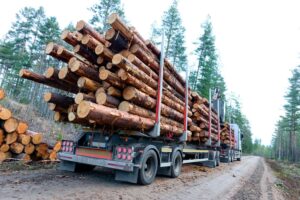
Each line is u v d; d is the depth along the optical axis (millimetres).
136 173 6355
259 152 116625
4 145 8336
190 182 8164
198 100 11805
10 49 37375
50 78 6891
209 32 33688
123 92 6664
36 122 19047
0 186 5273
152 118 7578
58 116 7305
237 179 10477
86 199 4883
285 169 24875
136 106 6809
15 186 5375
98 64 6906
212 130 15023
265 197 7480
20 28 42250
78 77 6770
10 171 7039
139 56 7113
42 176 6652
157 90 7816
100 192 5504
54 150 9633
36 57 39688
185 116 9852
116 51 7035
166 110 8211
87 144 7312
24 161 8570
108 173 8016
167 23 32312
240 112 63500
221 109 19344
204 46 33375
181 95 10625
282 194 8945
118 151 6445
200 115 12305
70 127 20109
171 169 8508
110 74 6148
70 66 6316
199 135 12422
